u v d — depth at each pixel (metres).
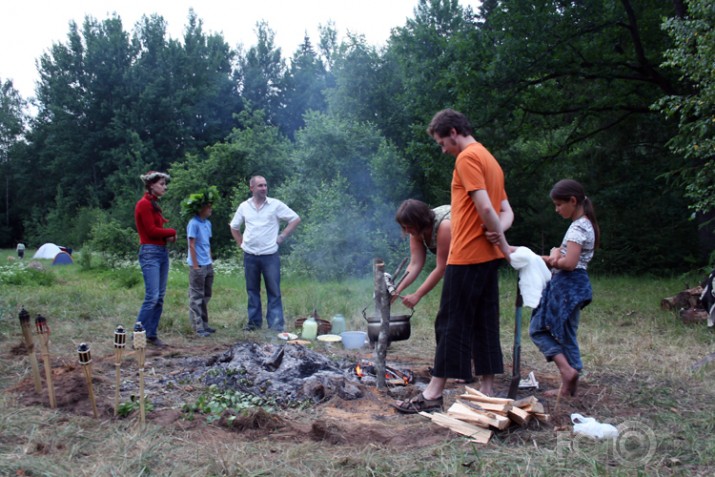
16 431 3.36
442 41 15.30
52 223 35.94
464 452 3.16
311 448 3.22
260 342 6.44
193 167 22.73
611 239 15.42
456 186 3.76
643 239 15.07
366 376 4.80
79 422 3.51
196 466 2.96
